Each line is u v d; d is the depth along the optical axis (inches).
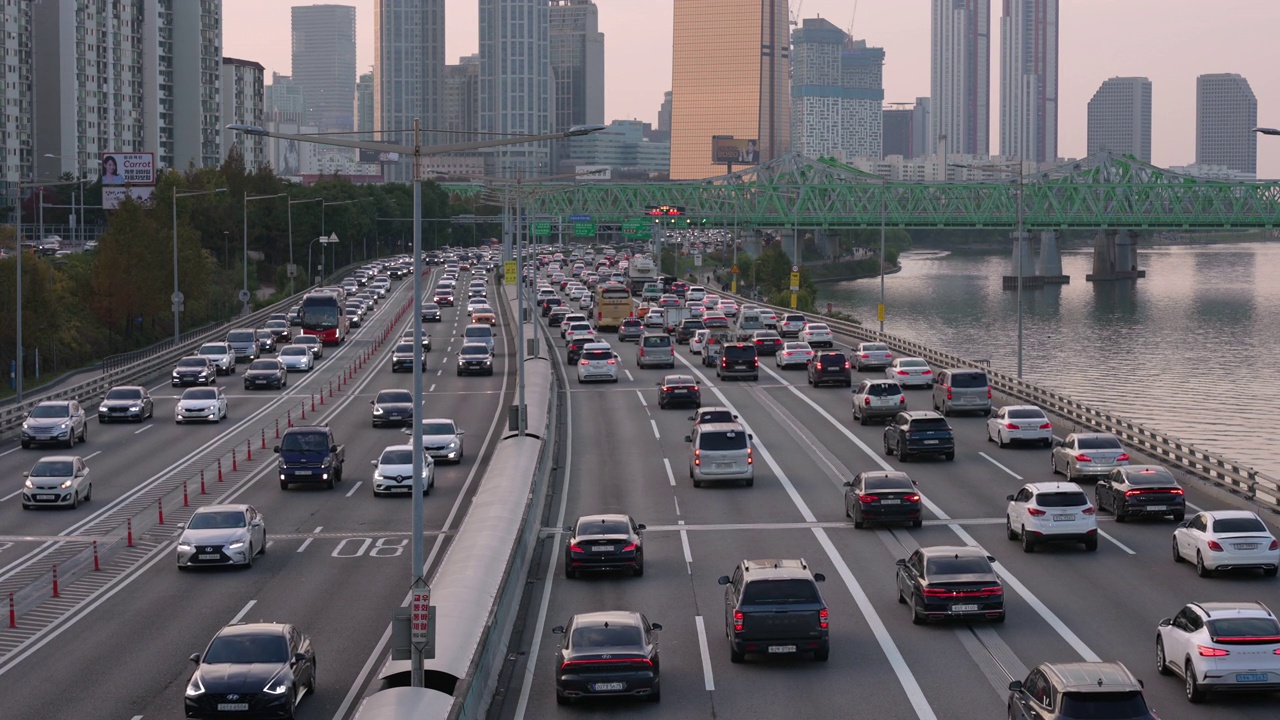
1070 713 872.9
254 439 2753.4
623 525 1556.3
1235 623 1066.7
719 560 1630.2
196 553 1626.5
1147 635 1267.2
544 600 1455.5
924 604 1295.5
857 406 2819.9
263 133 1230.3
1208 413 4781.0
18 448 2674.7
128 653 1288.1
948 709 1062.4
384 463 2149.4
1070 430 2706.7
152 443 2728.8
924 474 2204.7
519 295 2532.0
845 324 5034.5
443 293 6688.0
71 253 6033.5
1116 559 1603.1
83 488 2112.5
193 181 7229.3
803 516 1893.5
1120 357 6269.7
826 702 1089.4
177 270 4785.9
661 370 3887.8
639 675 1075.3
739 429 2137.1
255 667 1067.9
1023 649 1229.1
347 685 1167.6
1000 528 1788.9
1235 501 1955.0
